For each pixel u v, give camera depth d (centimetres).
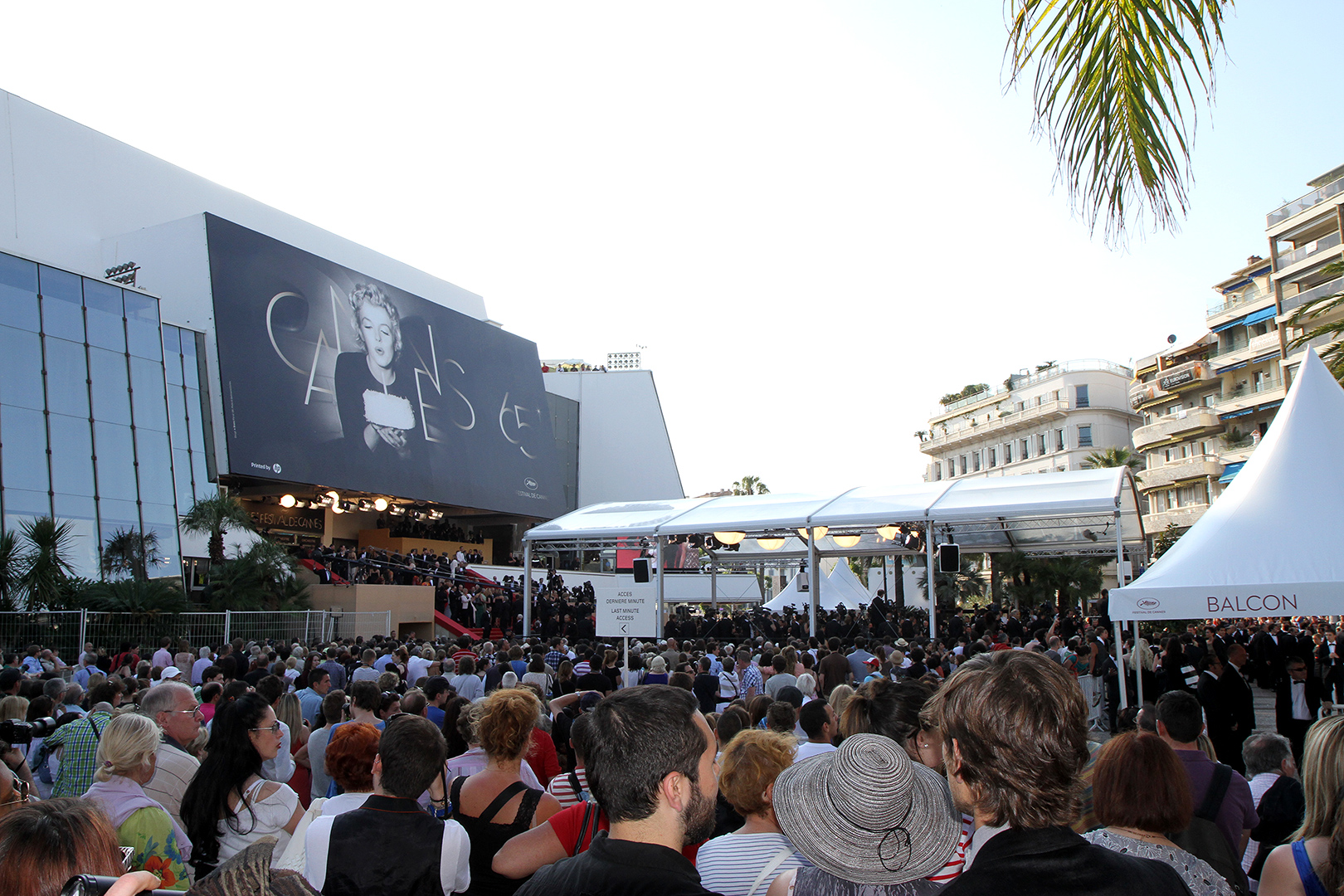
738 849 312
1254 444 4572
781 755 326
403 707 671
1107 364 6341
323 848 321
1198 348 5069
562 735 748
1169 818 289
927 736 378
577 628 2736
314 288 3472
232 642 1917
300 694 873
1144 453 5538
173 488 2620
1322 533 755
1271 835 460
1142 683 1378
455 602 3086
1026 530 2331
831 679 877
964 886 177
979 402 7306
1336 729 280
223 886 162
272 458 3136
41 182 3231
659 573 2158
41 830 196
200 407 2944
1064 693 188
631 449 5500
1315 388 853
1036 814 180
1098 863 178
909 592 4741
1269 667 1977
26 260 2400
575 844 314
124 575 2320
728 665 1161
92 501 2373
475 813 386
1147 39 318
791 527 2072
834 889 228
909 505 1950
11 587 1917
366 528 4219
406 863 319
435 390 3994
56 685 792
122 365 2581
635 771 213
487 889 375
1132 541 2297
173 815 466
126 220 3469
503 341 4562
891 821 218
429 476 3838
